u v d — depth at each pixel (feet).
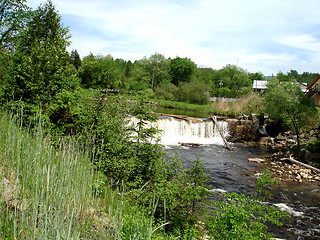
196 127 87.35
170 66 262.47
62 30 44.14
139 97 28.78
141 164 26.43
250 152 73.36
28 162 14.57
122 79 225.15
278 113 75.41
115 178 25.86
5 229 10.91
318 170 52.85
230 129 92.17
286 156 65.26
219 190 41.63
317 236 29.12
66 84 39.75
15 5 58.23
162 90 188.34
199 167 23.32
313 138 75.72
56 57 37.96
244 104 119.85
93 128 31.30
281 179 49.11
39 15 42.55
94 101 33.37
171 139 80.07
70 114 35.53
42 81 35.04
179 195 21.61
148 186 22.93
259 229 16.31
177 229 19.54
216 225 16.61
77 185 15.05
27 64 35.81
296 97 71.10
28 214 11.50
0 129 20.80
